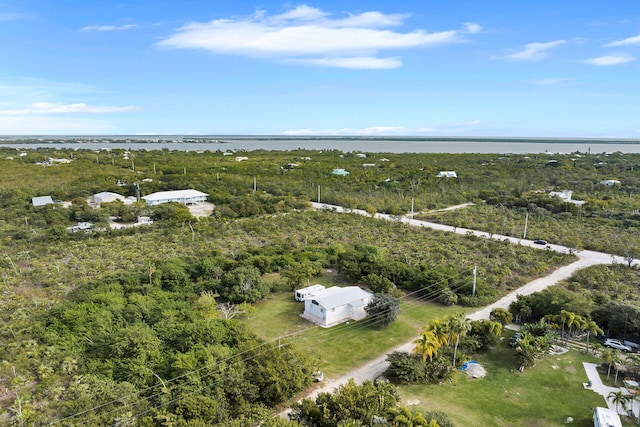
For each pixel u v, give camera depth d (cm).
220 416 3162
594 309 4884
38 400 3384
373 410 3050
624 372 3991
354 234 8562
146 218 9819
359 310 5166
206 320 4544
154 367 3766
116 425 2928
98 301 5019
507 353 4416
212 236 8294
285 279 6153
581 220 9788
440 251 7381
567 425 3297
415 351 3891
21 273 6116
